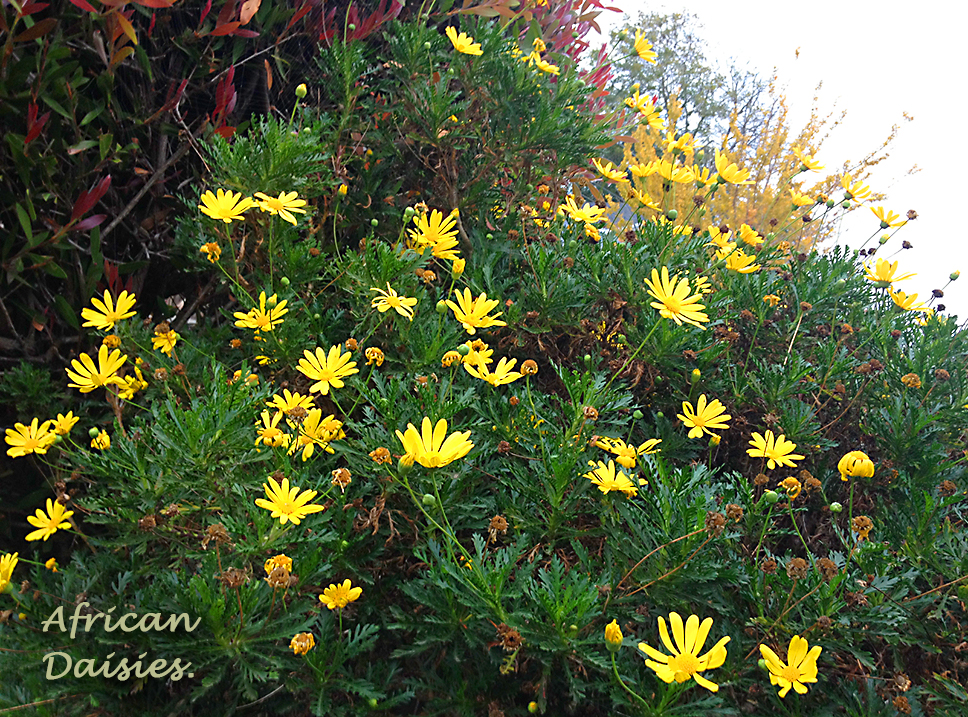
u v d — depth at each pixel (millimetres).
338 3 1229
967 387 1094
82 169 1027
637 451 876
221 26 1033
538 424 923
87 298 1034
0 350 1034
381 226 1209
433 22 1306
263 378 1001
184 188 1148
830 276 1184
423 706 854
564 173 1287
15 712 745
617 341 1082
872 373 1098
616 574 814
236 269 981
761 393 1054
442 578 763
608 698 788
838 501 1018
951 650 842
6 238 1018
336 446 848
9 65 942
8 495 1048
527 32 1305
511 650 743
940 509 922
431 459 737
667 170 1173
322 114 1190
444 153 1177
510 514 848
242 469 838
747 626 803
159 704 794
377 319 983
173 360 977
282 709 778
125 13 995
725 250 1198
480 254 1142
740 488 900
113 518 838
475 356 893
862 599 781
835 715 785
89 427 1020
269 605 777
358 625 793
